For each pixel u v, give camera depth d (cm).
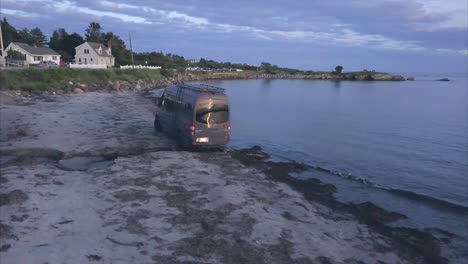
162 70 8256
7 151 1385
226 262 640
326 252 728
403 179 1512
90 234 709
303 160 1731
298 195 1119
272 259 669
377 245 819
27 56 6931
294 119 3272
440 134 2678
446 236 921
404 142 2341
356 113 3912
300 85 10462
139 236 717
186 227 776
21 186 948
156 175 1136
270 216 890
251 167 1433
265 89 7988
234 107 4106
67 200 881
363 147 2142
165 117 1853
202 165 1313
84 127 1958
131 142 1669
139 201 905
